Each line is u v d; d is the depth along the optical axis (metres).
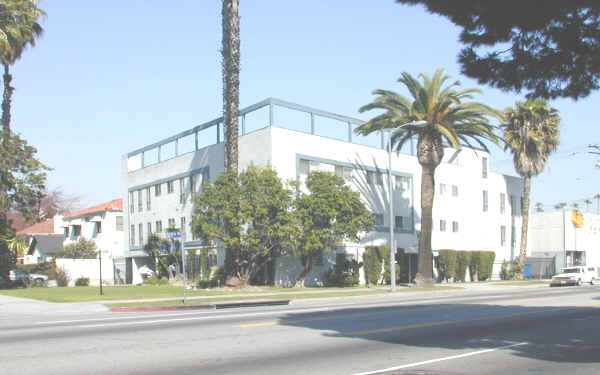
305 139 39.69
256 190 33.34
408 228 46.28
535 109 48.53
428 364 9.38
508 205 56.91
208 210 33.91
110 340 12.16
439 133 36.53
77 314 20.39
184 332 13.44
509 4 10.80
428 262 37.31
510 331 13.41
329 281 38.59
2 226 37.06
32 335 13.12
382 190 44.62
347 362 9.59
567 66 11.39
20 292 30.16
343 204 34.84
